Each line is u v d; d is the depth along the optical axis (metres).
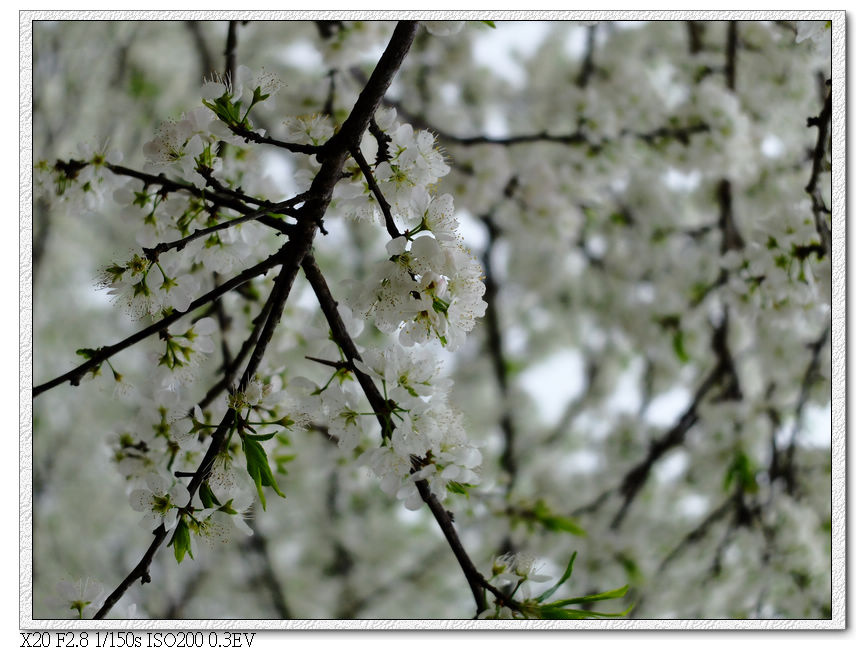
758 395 4.09
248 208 1.68
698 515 4.49
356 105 1.59
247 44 4.34
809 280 2.58
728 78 4.07
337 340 1.56
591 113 4.06
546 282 5.19
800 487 3.85
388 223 1.48
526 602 1.54
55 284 5.10
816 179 2.22
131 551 5.19
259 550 5.12
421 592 5.29
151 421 1.89
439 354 1.60
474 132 4.58
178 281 1.69
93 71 4.74
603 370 5.14
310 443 4.61
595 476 4.59
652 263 4.53
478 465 1.57
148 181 1.86
